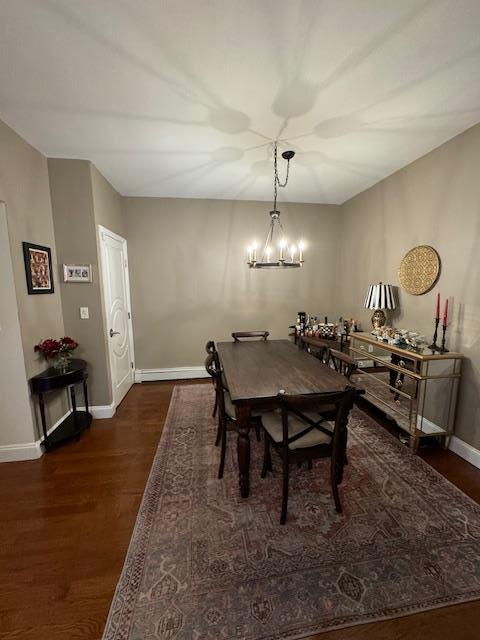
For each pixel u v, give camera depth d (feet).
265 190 11.89
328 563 4.63
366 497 6.03
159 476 6.80
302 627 3.79
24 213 7.41
